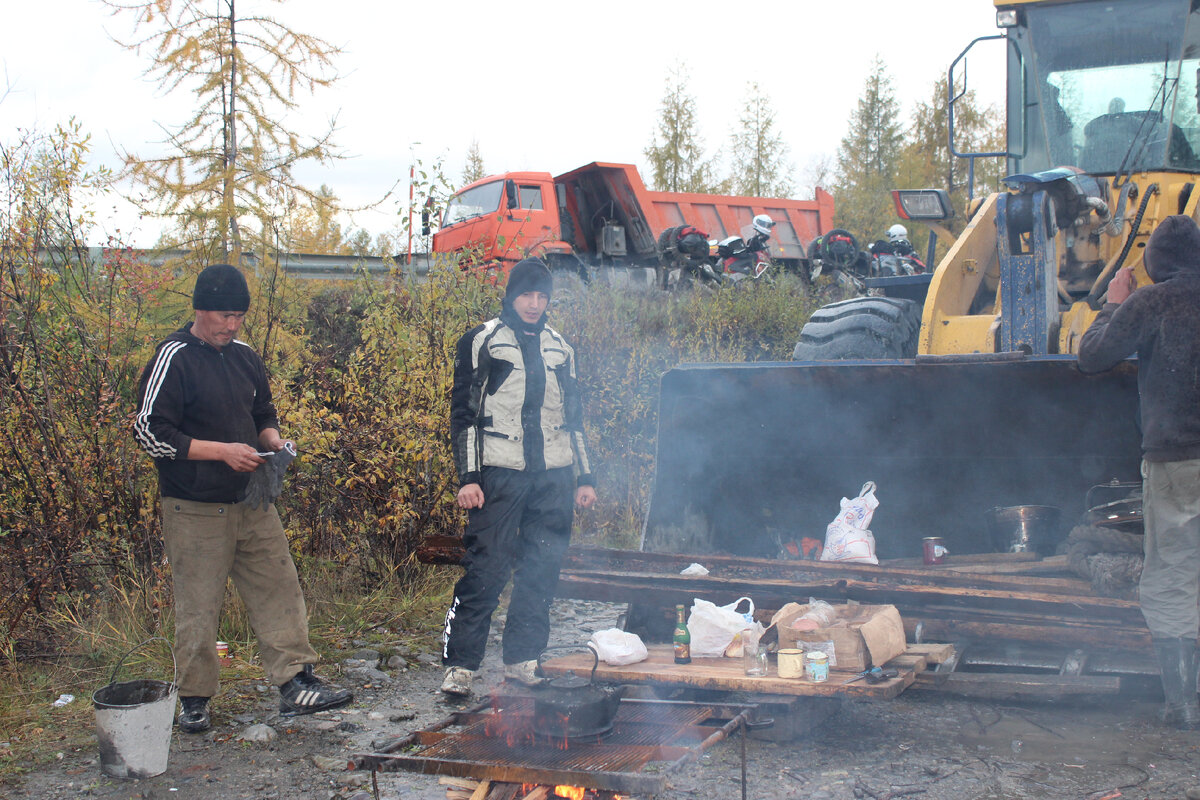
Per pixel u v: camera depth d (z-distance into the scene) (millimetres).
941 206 5641
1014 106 5859
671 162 24797
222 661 4324
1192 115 5273
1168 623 3436
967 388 4445
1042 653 3908
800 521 5195
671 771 2459
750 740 3471
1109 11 5496
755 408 4859
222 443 3496
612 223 14445
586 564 4398
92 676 4098
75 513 4461
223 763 3316
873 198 23812
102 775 3189
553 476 3820
